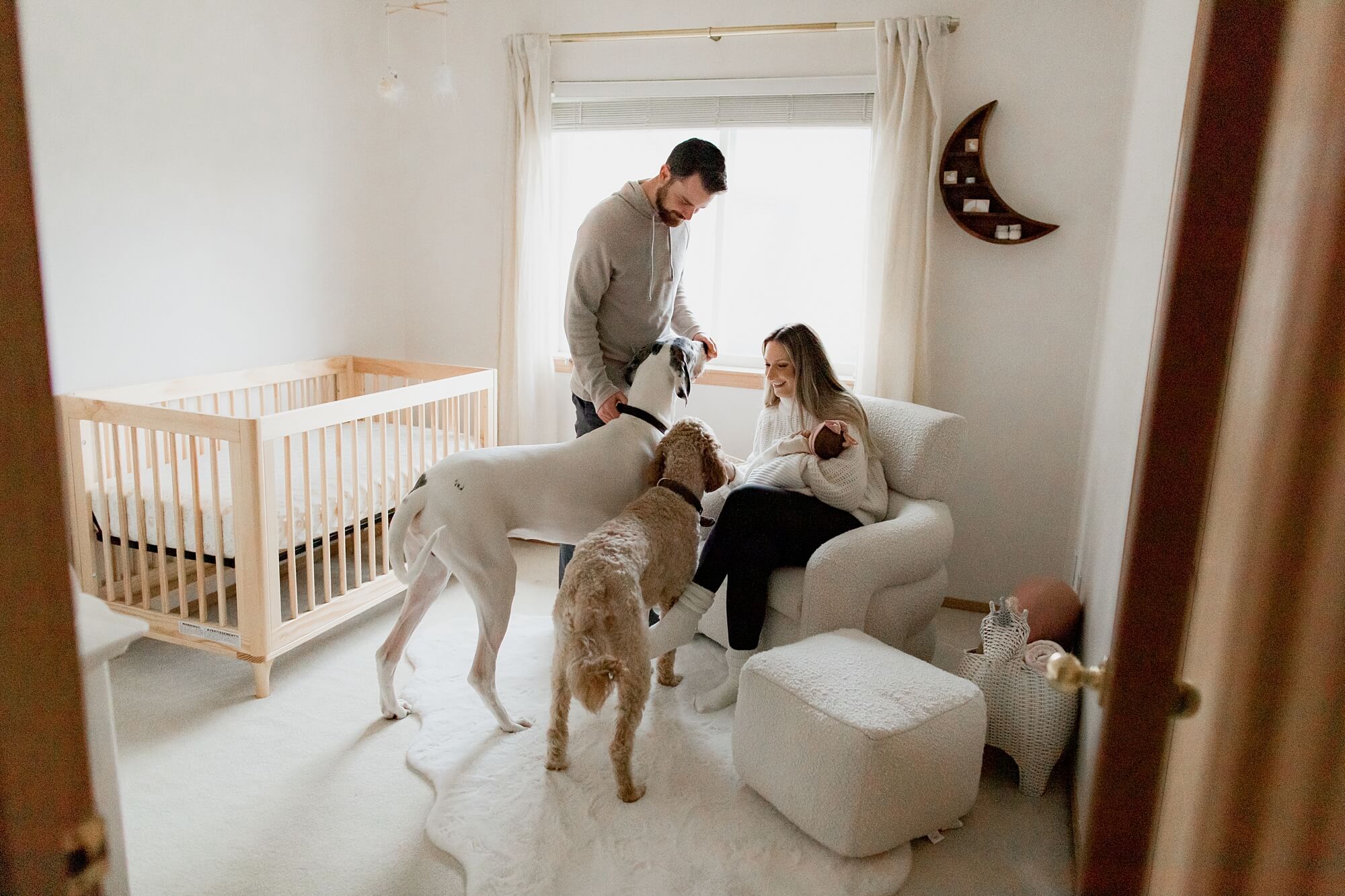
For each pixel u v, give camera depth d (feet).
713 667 8.64
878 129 9.91
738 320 11.72
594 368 7.90
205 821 6.09
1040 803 6.65
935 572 8.04
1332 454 1.74
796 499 7.70
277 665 8.51
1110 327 8.00
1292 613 1.87
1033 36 9.45
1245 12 1.98
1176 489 2.16
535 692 7.96
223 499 8.21
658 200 7.83
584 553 6.17
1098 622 6.18
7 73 1.27
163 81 9.30
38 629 1.41
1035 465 10.18
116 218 8.95
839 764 5.61
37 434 1.36
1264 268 2.25
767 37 10.50
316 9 11.17
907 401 10.16
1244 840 2.01
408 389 9.44
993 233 9.81
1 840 1.41
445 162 12.35
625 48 11.09
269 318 10.95
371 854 5.81
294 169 11.08
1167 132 5.71
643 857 5.76
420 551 6.89
